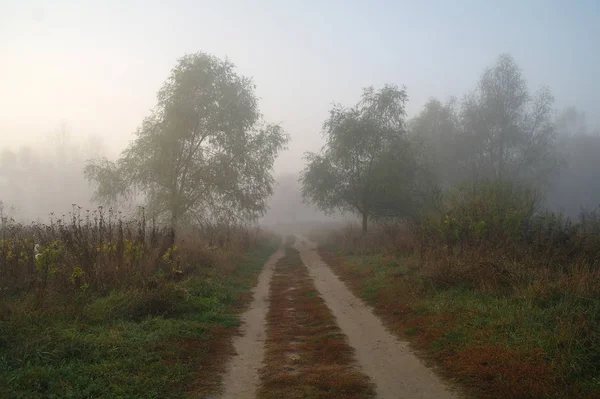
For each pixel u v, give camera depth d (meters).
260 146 29.11
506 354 6.08
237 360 6.85
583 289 7.77
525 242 12.01
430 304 9.39
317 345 7.55
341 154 30.09
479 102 39.38
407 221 26.80
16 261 9.75
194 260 14.95
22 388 4.91
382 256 18.31
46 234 12.20
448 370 6.07
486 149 39.41
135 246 11.55
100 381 5.31
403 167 29.02
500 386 5.21
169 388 5.44
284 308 10.99
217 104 27.36
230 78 28.12
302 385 5.65
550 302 7.75
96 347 6.29
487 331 7.11
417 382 5.72
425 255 13.72
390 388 5.55
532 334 6.60
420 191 29.89
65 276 9.00
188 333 7.71
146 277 10.02
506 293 9.04
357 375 5.96
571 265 9.48
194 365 6.39
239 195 27.88
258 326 9.20
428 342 7.32
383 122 29.86
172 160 26.69
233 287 13.41
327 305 11.10
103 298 8.59
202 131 27.47
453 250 12.63
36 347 5.89
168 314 8.86
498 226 12.88
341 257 22.73
